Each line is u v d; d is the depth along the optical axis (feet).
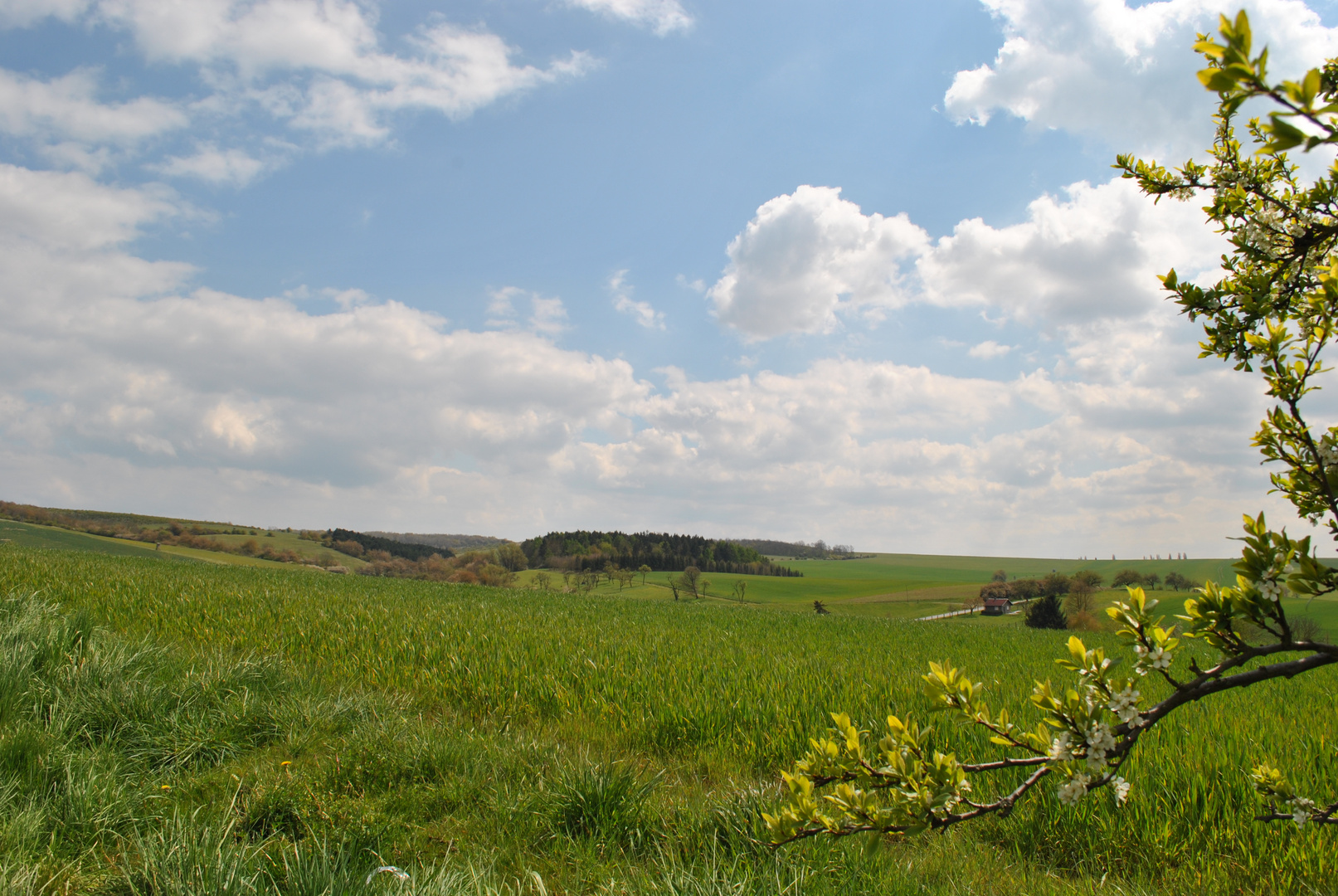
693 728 22.74
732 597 287.69
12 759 16.22
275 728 20.20
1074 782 7.37
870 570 479.00
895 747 8.41
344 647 34.14
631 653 35.37
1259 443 8.41
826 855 14.24
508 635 40.09
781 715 23.11
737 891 12.23
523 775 18.37
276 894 11.79
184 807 15.78
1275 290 9.05
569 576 302.45
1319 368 7.82
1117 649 48.67
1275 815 9.46
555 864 14.53
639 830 15.51
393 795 16.72
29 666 21.36
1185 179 11.23
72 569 67.62
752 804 15.76
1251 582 6.81
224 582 68.80
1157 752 19.20
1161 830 15.20
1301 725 24.04
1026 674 35.55
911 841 15.53
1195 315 9.57
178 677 23.35
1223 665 7.08
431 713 25.50
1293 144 5.05
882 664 37.29
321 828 14.55
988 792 17.20
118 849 14.07
